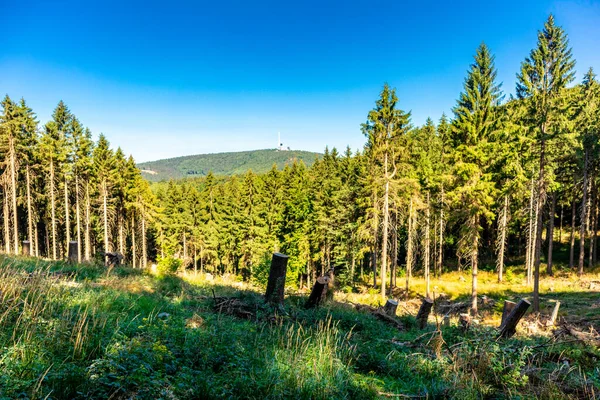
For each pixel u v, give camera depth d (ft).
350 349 20.20
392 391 15.70
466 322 28.35
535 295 65.26
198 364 15.30
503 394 14.73
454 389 14.99
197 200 159.43
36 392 10.55
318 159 166.50
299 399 13.12
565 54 59.57
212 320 23.76
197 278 56.18
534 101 61.62
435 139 137.80
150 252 190.80
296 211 136.05
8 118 101.71
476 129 67.51
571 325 46.24
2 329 15.29
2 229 126.62
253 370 15.01
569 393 15.21
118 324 18.25
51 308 18.48
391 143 80.53
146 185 142.10
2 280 20.72
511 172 72.64
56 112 111.86
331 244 130.00
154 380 11.89
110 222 131.75
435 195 99.14
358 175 121.29
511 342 22.21
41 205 127.24
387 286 109.40
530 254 97.91
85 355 13.94
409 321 37.11
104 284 32.24
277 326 24.43
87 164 114.42
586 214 115.24
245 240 144.97
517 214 106.11
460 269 124.98
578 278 94.27
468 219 72.38
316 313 30.71
